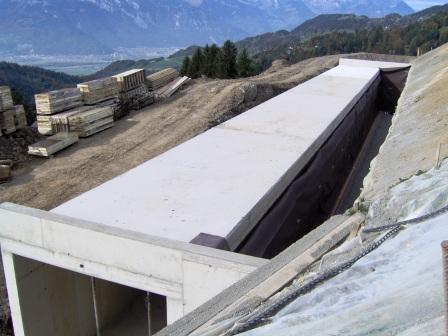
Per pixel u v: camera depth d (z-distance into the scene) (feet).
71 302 33.55
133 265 25.32
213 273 23.38
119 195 30.53
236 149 38.99
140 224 26.94
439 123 40.65
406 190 21.53
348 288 14.28
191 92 88.58
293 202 35.47
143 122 73.77
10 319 35.01
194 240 24.98
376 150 70.90
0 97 59.82
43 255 27.84
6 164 55.57
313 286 15.76
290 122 47.52
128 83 81.00
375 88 84.38
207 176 33.40
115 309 37.42
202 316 18.26
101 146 63.62
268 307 15.89
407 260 14.37
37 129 67.31
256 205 29.12
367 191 32.14
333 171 49.73
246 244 28.17
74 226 26.22
